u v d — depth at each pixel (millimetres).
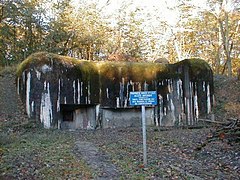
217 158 9094
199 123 19531
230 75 28844
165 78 20281
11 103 18078
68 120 18891
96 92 19094
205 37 35844
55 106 17406
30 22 29125
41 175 7168
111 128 18641
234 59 34875
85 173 7391
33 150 9891
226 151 9789
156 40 37438
